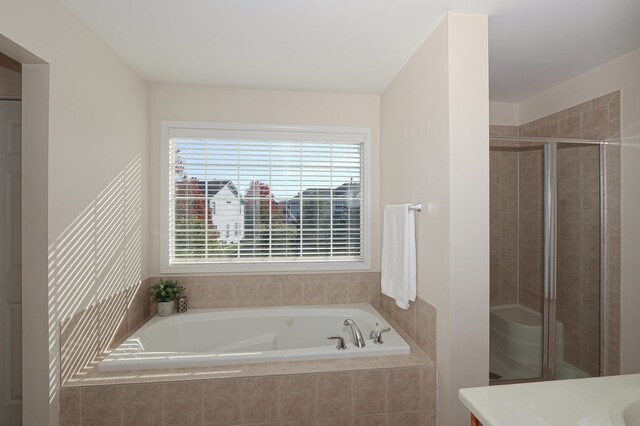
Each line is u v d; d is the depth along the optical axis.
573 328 2.46
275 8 1.79
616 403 0.96
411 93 2.33
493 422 0.86
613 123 2.39
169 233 2.91
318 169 3.10
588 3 1.73
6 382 1.92
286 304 2.99
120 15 1.84
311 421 1.88
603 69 2.46
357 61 2.42
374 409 1.92
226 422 1.82
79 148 1.86
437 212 1.93
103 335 2.11
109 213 2.19
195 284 2.91
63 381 1.74
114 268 2.25
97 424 1.75
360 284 3.07
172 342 2.61
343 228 3.13
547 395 1.00
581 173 2.47
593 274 2.49
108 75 2.18
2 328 1.91
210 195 2.98
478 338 1.80
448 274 1.79
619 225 2.37
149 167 2.86
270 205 3.04
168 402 1.78
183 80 2.77
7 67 1.90
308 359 2.03
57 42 1.67
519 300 2.42
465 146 1.79
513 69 2.55
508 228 2.43
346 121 3.08
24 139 1.60
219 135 2.95
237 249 3.01
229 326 2.77
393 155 2.70
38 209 1.61
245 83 2.84
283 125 3.00
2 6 1.33
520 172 2.44
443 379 1.88
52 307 1.65
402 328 2.48
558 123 2.85
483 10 1.79
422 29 1.99
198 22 1.92
